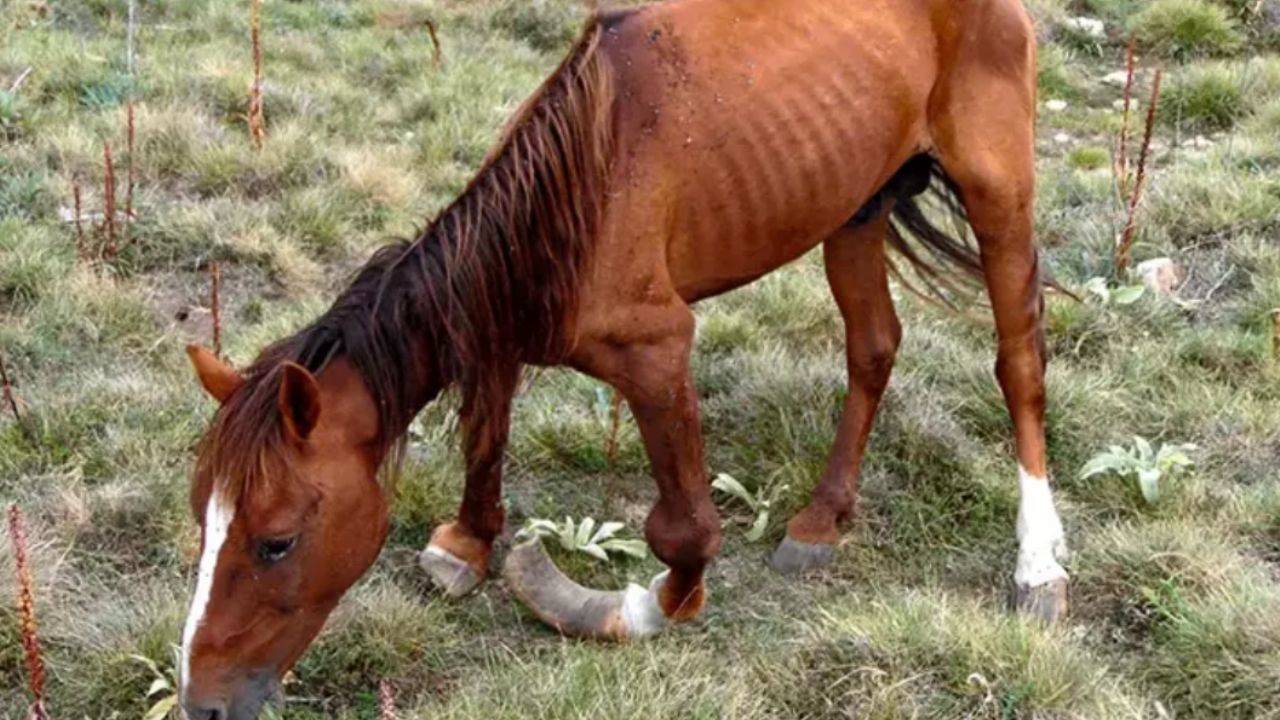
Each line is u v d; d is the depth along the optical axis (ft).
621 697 10.73
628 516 14.12
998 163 12.30
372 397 9.46
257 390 8.90
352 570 9.52
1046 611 12.35
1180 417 15.67
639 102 10.32
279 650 9.32
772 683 11.27
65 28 28.25
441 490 13.93
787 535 13.47
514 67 28.27
